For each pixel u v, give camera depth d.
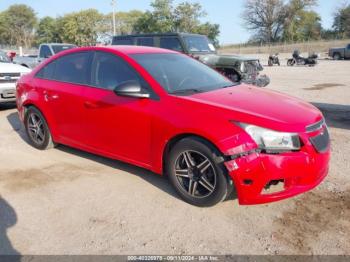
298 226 3.52
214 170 3.63
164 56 4.92
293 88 13.50
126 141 4.38
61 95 5.06
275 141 3.43
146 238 3.38
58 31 71.94
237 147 3.45
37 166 5.07
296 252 3.15
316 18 81.56
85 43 57.94
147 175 4.72
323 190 4.22
